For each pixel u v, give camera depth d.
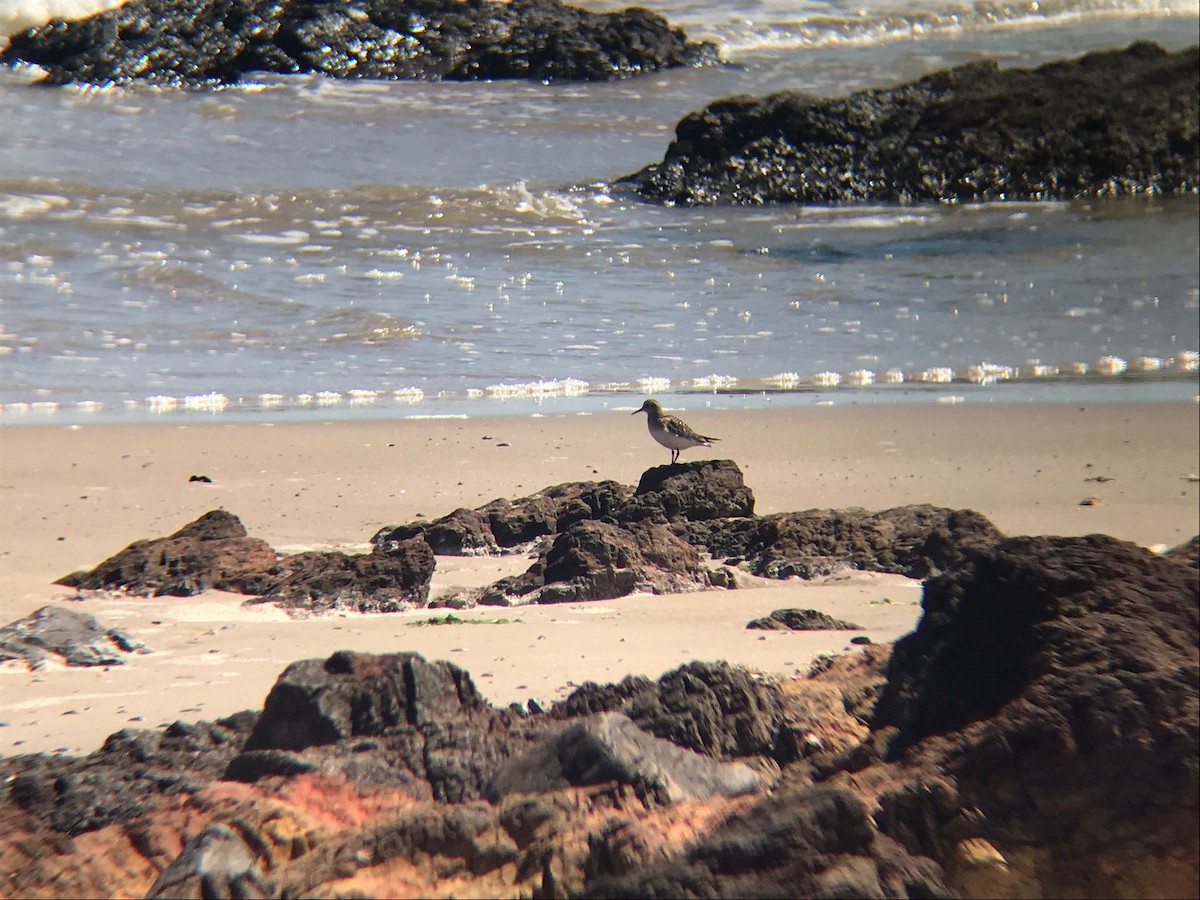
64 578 11.24
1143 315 24.83
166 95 39.66
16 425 17.00
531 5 47.06
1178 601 5.46
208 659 8.84
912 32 52.44
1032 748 4.91
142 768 6.32
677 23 50.03
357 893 4.89
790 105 36.53
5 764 6.48
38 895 5.32
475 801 5.46
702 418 18.16
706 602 10.70
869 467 15.98
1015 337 23.27
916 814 4.95
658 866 4.84
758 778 5.57
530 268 26.72
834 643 9.03
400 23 44.56
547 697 7.59
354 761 5.73
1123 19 55.62
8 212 27.45
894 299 25.64
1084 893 4.77
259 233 27.78
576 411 18.48
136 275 24.36
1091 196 36.78
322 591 10.75
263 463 15.86
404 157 34.97
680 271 27.14
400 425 17.59
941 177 36.41
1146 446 17.09
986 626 5.71
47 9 42.69
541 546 12.82
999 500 14.58
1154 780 4.76
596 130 39.12
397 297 24.22
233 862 5.02
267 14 43.38
